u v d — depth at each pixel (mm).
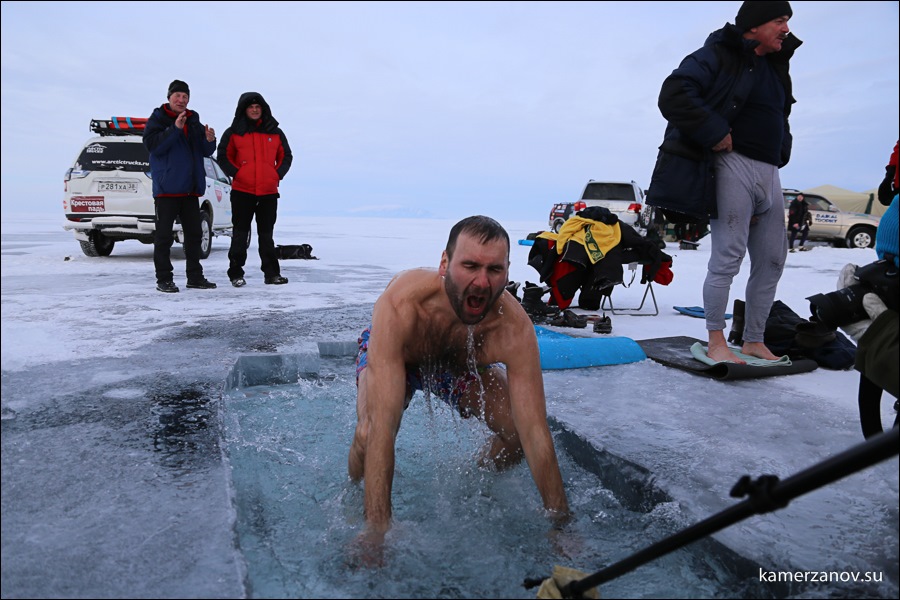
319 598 1549
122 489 1894
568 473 2502
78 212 9430
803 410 3020
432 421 2719
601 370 3801
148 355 3650
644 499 2188
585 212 5910
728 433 2660
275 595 1554
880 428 2121
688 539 1270
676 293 7797
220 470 2051
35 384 3004
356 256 13008
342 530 1879
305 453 2516
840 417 2914
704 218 3604
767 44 3467
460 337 2035
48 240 14789
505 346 2039
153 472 2021
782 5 3367
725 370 3617
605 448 2455
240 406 3145
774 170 3674
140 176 9367
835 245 20484
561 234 5832
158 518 1722
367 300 6211
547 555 1814
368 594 1576
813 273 10125
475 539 1871
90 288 6539
